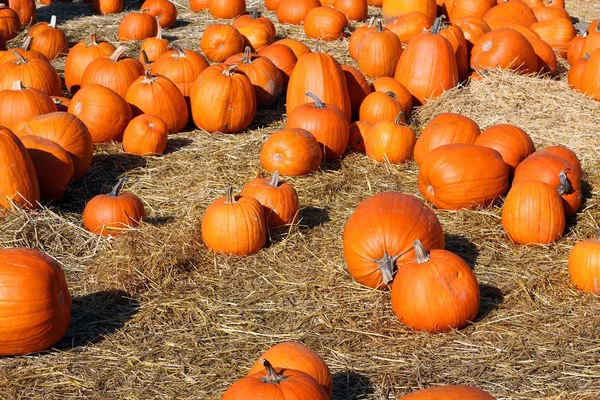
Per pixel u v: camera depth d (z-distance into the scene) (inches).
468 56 282.5
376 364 176.7
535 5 344.2
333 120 231.5
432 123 228.8
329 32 309.0
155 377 174.7
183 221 209.8
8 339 175.5
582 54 287.6
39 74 247.3
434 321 181.0
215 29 288.2
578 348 179.0
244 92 243.8
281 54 270.5
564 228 205.9
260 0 373.7
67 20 338.3
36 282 176.2
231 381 174.1
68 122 221.5
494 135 221.1
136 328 183.8
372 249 188.4
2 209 205.9
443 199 212.2
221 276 195.2
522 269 197.0
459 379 173.9
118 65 250.5
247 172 227.8
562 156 216.1
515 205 203.0
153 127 233.1
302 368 165.6
